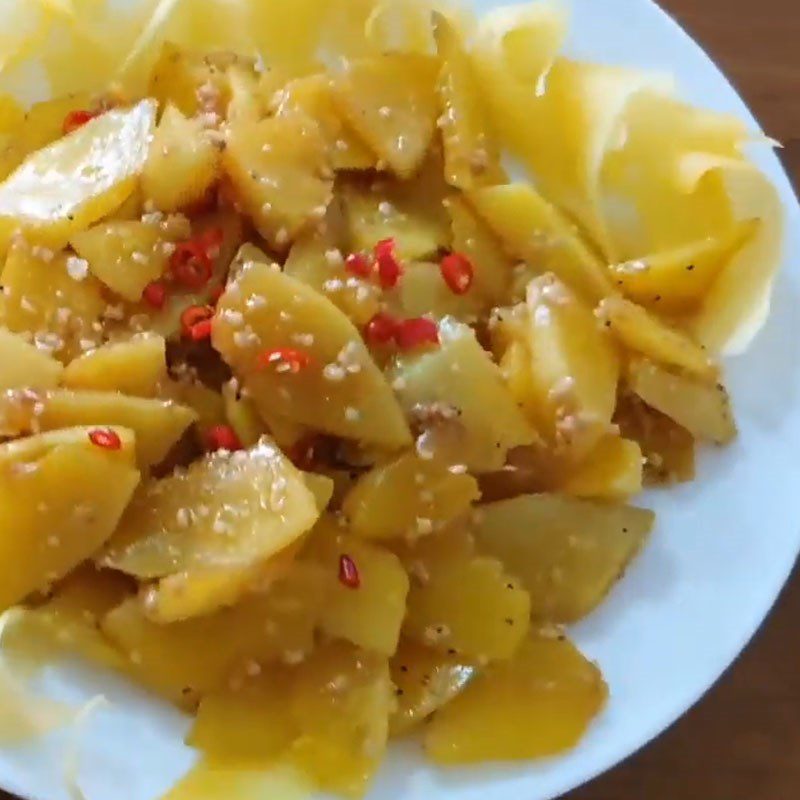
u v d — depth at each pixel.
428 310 0.46
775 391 0.46
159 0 0.48
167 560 0.41
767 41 0.53
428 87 0.48
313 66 0.49
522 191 0.47
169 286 0.45
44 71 0.48
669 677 0.43
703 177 0.47
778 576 0.44
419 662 0.43
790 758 0.46
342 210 0.47
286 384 0.43
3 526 0.41
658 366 0.45
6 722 0.41
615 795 0.46
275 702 0.42
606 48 0.49
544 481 0.44
